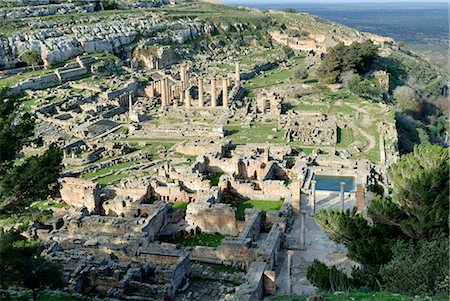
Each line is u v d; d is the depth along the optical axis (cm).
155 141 12731
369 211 5147
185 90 16400
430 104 18538
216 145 11294
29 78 16850
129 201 7781
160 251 5728
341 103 15600
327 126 12988
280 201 8519
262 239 6900
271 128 13450
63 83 17650
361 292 4209
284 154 11019
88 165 10700
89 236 6391
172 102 16750
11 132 4191
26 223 4347
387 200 5012
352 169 9656
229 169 10000
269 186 8631
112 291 4988
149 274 5453
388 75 19238
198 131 13012
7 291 4591
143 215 7631
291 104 15888
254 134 12950
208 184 8812
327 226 5034
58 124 13538
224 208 7175
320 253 6297
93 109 14962
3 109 4450
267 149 10750
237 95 17400
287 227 7100
